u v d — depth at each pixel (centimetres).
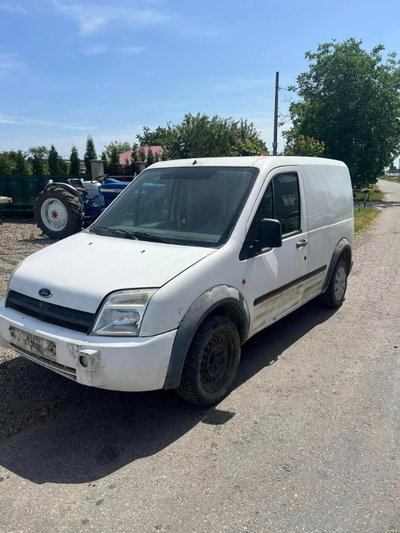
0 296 600
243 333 381
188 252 346
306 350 468
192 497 260
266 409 353
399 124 3241
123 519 244
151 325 295
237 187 395
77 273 327
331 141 3241
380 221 1773
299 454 298
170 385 309
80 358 290
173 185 421
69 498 259
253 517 245
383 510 249
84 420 337
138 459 293
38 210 1134
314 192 500
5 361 422
